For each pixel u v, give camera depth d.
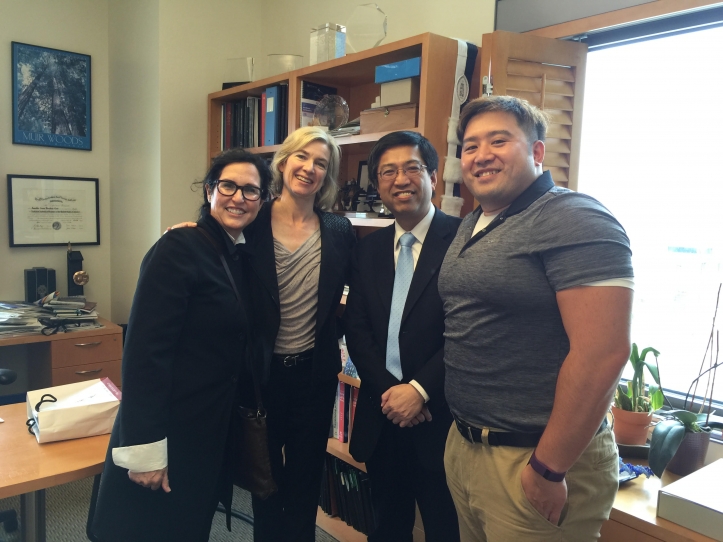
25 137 3.27
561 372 1.02
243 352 1.51
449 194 1.96
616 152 1.98
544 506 1.06
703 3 1.64
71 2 3.40
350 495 2.29
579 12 1.92
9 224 3.26
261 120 2.88
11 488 1.27
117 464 1.30
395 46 2.02
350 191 2.51
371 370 1.63
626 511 1.36
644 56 1.89
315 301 1.75
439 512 1.62
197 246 1.42
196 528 1.45
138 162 3.37
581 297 0.99
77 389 1.71
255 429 1.55
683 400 1.83
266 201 1.76
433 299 1.57
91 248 3.62
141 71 3.29
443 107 1.93
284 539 1.81
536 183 1.19
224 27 3.40
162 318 1.33
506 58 1.86
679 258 1.84
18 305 3.06
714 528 1.23
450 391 1.29
